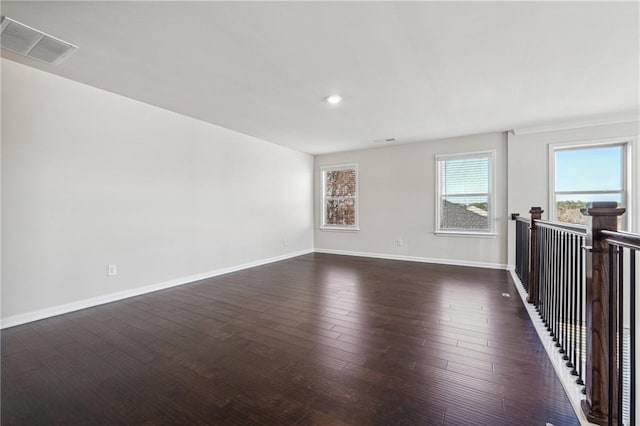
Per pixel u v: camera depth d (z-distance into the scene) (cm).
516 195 461
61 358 208
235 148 478
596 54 235
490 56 239
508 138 465
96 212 315
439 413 151
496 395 164
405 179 562
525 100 336
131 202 345
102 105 317
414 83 291
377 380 180
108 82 296
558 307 227
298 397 165
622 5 177
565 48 226
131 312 295
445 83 291
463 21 195
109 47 228
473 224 505
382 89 306
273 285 393
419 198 549
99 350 219
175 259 392
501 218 480
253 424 146
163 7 180
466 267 496
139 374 189
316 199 673
